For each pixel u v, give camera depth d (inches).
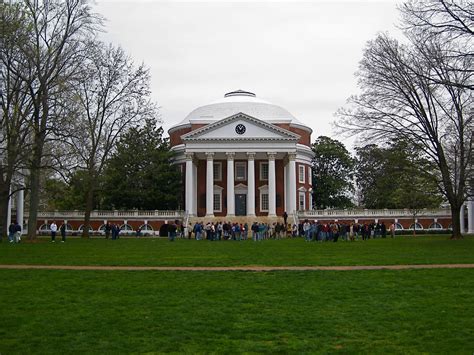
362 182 3991.1
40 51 1860.2
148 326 579.2
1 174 1900.8
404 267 1035.9
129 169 3449.8
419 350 489.4
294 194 3321.9
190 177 3331.7
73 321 601.3
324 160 4360.2
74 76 1920.5
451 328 562.6
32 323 592.7
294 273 957.8
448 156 2165.4
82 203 3602.4
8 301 709.9
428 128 1854.1
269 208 3324.3
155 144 3535.9
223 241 2182.6
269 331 559.8
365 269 1007.0
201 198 3526.1
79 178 2240.4
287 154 3380.9
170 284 843.4
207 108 4072.3
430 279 864.9
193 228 2797.7
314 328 569.6
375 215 3297.2
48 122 1861.5
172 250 1551.4
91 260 1216.8
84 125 1955.0
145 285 834.8
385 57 1843.0
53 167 1872.5
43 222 3253.0
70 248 1608.0
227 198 3341.5
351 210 3302.2
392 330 560.1
